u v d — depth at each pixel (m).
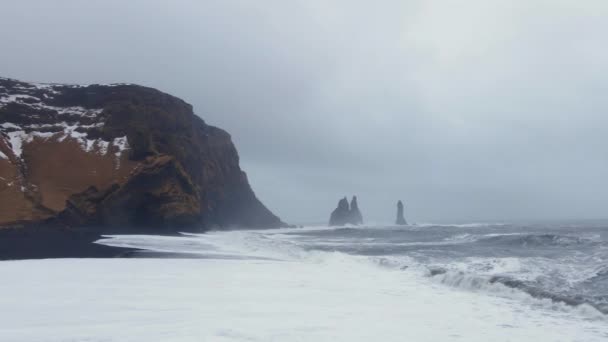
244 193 101.12
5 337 7.88
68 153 61.62
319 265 19.53
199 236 47.16
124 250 27.03
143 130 64.62
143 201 59.03
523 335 8.48
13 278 15.12
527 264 18.11
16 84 72.12
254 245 31.17
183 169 66.69
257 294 12.50
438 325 9.15
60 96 72.31
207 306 10.75
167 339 7.78
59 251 25.98
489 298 12.09
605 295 11.70
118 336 7.96
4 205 51.12
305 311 10.33
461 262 19.39
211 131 96.38
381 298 12.06
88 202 55.78
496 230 55.50
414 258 21.62
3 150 59.47
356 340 7.98
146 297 11.84
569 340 8.14
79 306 10.57
